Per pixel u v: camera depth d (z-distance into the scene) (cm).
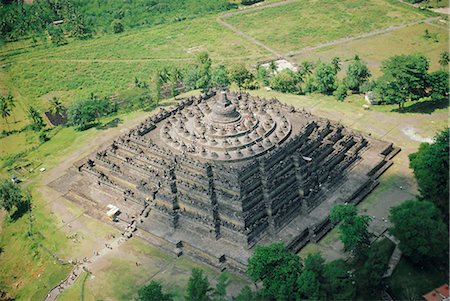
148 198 14138
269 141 14500
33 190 16138
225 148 14262
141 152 15238
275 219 12962
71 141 18888
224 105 15250
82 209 14862
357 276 10706
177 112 17125
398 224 11188
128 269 12519
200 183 13462
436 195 12544
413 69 17762
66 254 13300
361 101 19738
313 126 15738
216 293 10731
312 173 14175
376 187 14700
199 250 12638
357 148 15850
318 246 12769
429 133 16962
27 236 14312
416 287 11050
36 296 12231
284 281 10669
